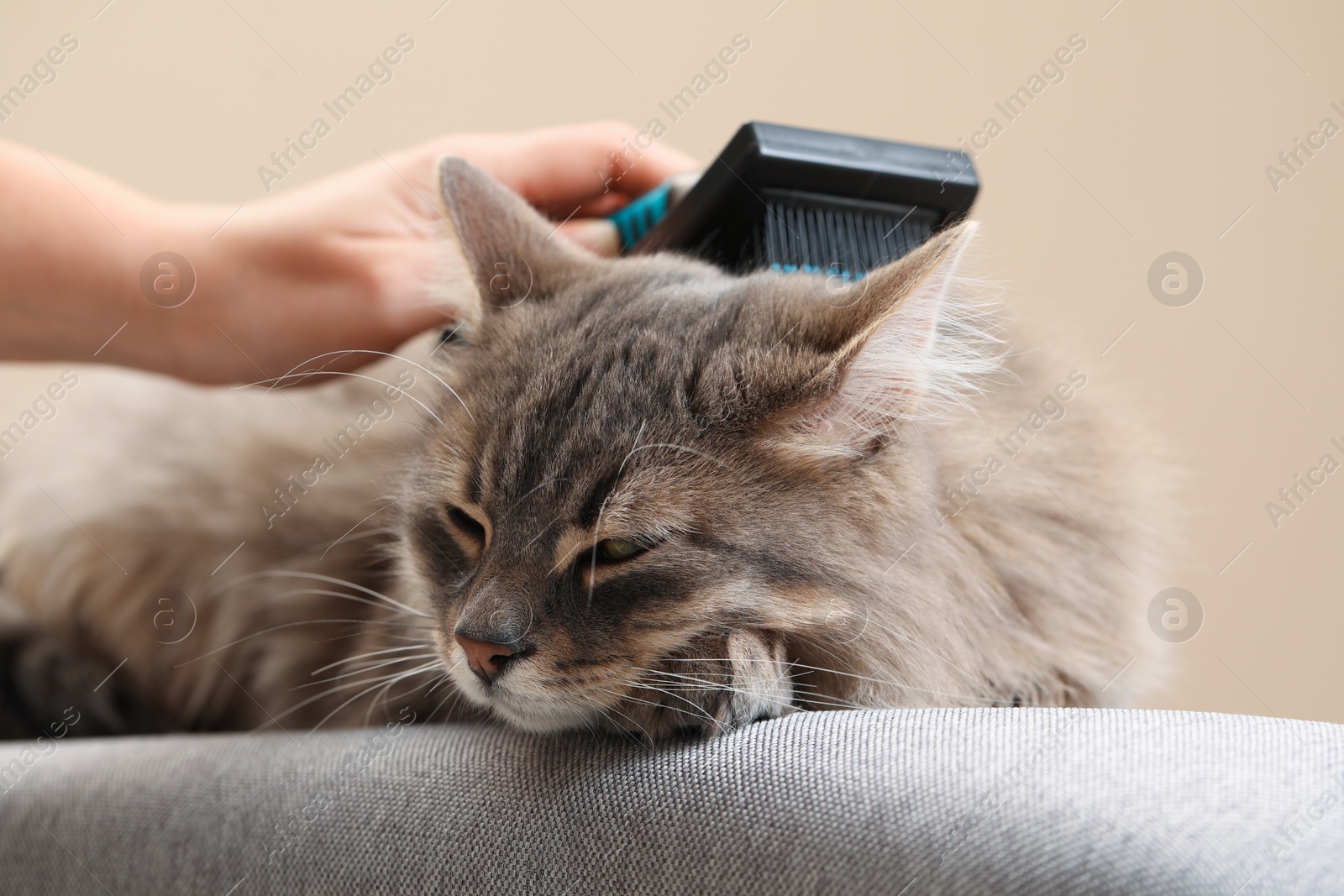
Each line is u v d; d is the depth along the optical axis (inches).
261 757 48.4
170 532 75.3
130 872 44.5
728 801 35.0
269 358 66.6
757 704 43.4
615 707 45.4
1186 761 32.0
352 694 65.6
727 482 45.4
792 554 45.4
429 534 52.6
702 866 33.6
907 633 47.8
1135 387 79.7
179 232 62.7
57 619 78.4
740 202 57.2
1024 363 61.7
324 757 46.6
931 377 48.6
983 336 53.2
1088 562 57.4
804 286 51.0
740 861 33.1
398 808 40.9
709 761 37.7
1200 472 83.0
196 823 44.4
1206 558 90.3
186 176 96.9
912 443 48.8
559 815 37.4
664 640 44.6
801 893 31.6
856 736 37.2
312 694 69.2
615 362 48.9
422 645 54.9
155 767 49.4
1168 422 83.2
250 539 72.7
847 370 45.1
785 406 45.5
